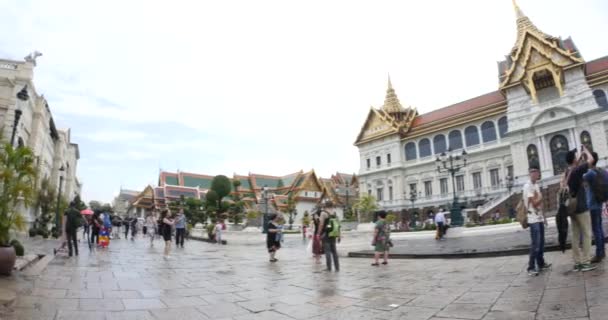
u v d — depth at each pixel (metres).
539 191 7.05
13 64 31.11
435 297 5.85
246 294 6.69
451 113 61.53
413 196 51.72
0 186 8.30
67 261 11.51
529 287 5.85
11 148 8.68
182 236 19.94
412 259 12.30
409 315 4.87
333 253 9.95
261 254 16.80
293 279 8.53
